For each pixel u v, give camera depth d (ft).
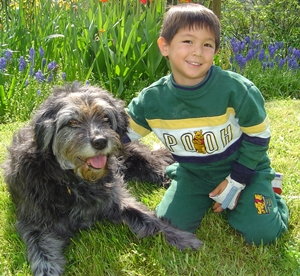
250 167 3.70
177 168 4.30
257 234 3.60
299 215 3.92
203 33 3.43
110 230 3.80
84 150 3.39
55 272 3.31
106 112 3.62
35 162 3.59
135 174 4.84
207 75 3.56
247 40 9.32
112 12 7.91
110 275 3.27
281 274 3.26
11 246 3.62
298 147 5.28
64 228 3.77
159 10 8.25
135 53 7.45
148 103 3.79
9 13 8.25
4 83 6.70
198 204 4.02
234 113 3.61
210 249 3.57
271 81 8.19
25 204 3.69
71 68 7.21
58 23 7.85
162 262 3.37
